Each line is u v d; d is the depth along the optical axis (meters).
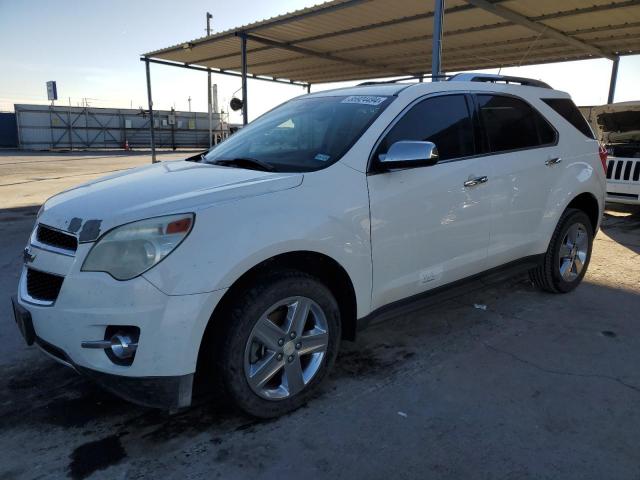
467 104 3.86
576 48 12.49
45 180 15.59
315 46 12.55
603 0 8.42
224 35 11.50
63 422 2.87
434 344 3.87
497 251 4.04
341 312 3.24
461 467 2.48
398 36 11.38
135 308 2.39
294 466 2.49
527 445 2.65
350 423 2.84
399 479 2.40
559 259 4.79
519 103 4.32
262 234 2.61
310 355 3.02
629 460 2.53
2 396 3.14
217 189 2.71
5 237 7.39
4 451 2.61
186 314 2.43
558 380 3.32
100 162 24.28
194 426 2.83
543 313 4.49
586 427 2.81
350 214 2.99
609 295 4.97
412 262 3.40
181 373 2.48
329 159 3.11
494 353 3.71
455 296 3.83
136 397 2.52
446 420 2.87
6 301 4.71
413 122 3.48
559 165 4.52
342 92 3.96
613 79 13.37
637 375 3.40
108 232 2.46
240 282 2.70
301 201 2.82
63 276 2.53
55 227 2.69
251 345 2.70
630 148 8.55
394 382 3.29
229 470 2.47
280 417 2.89
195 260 2.45
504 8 8.91
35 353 3.72
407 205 3.28
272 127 3.88
